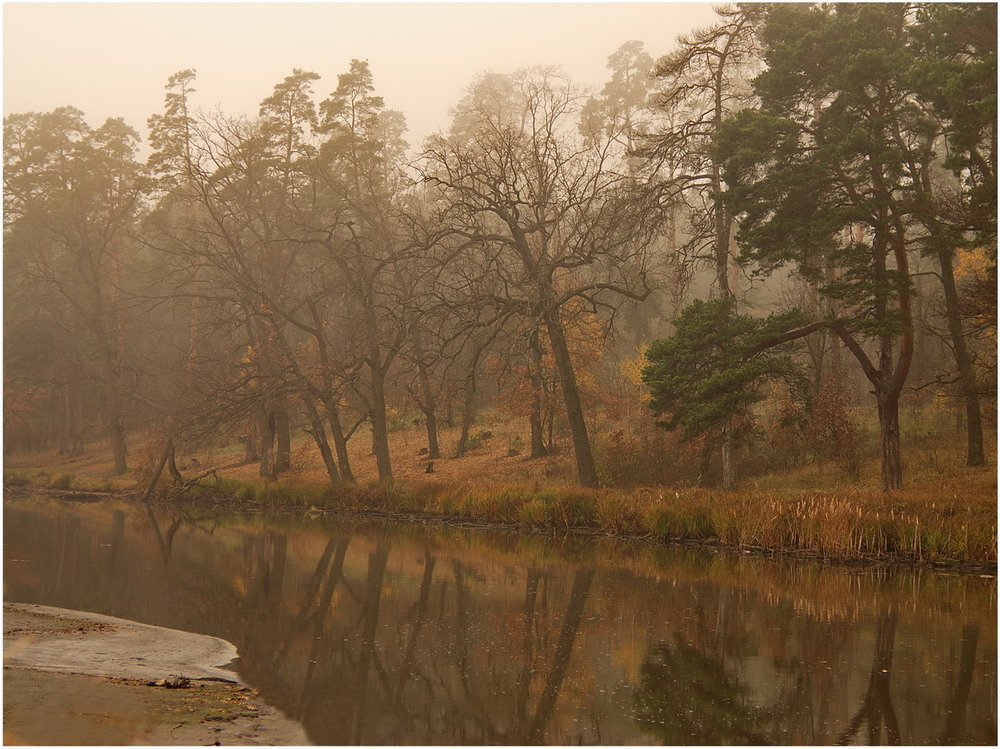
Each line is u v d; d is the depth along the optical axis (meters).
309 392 40.41
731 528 25.53
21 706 9.72
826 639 15.17
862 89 24.97
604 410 44.47
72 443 69.81
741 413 27.48
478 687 12.28
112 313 56.38
